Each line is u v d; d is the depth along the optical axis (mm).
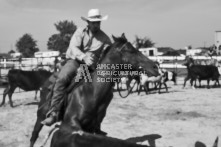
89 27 5465
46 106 6047
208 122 10102
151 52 52500
